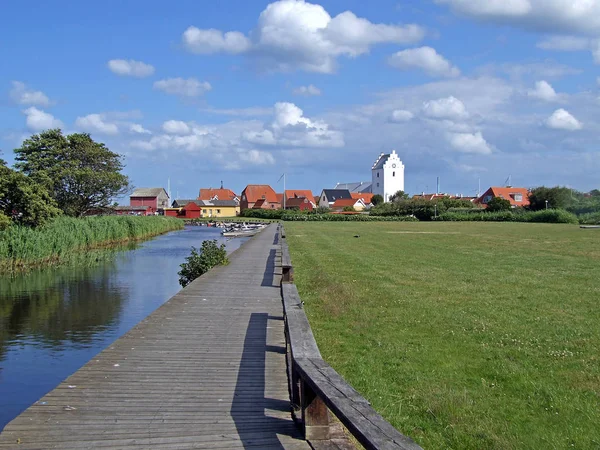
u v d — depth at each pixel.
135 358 8.20
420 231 50.53
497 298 13.29
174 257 32.72
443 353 8.57
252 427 5.63
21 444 5.17
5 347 12.32
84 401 6.35
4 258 25.34
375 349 8.84
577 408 6.32
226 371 7.57
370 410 4.19
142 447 5.12
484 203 113.69
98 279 23.14
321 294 14.14
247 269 20.42
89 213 53.66
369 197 135.62
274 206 122.12
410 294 14.00
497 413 6.25
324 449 5.11
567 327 10.10
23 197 27.72
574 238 37.59
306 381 5.23
